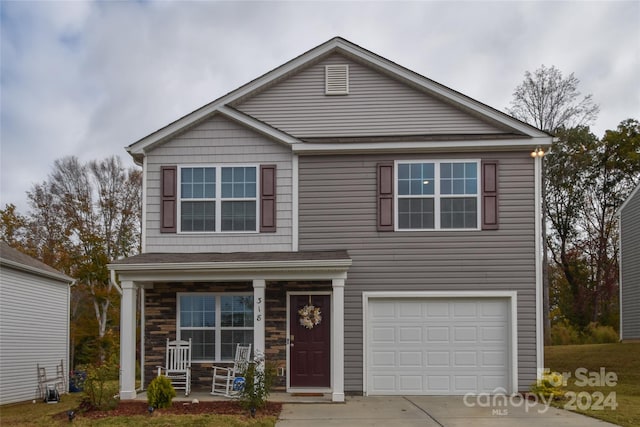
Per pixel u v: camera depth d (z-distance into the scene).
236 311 13.38
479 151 13.37
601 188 36.50
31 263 17.64
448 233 13.22
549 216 37.28
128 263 11.96
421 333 13.13
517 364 12.89
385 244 13.27
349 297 13.18
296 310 13.23
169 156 13.62
